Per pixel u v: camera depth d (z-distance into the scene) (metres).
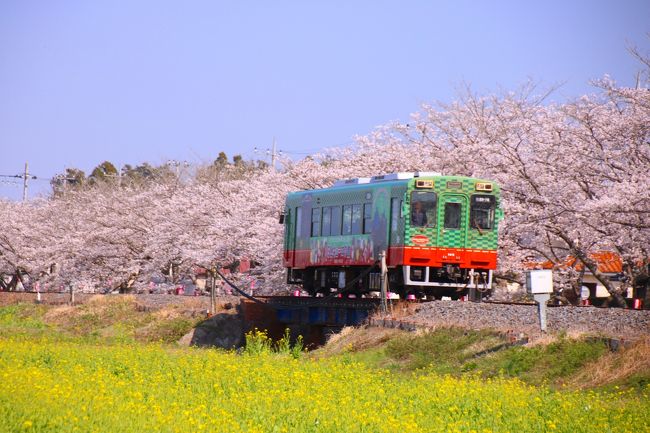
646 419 36.16
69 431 29.33
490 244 78.69
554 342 52.03
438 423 35.22
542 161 83.62
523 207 82.50
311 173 112.19
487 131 93.00
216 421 32.19
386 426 32.88
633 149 80.50
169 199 143.75
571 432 33.84
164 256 137.25
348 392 42.78
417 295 82.19
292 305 88.69
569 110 84.56
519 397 41.62
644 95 80.25
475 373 52.47
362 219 83.12
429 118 99.62
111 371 50.25
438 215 77.44
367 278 83.25
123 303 118.62
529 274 56.16
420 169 98.31
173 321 98.31
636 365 46.28
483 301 75.00
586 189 83.44
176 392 41.25
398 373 56.28
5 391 35.84
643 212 72.81
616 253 89.06
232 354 67.88
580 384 47.03
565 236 82.19
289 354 71.31
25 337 88.44
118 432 29.91
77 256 151.25
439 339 60.16
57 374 45.47
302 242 93.25
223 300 110.38
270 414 35.47
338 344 70.25
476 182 78.62
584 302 91.19
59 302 133.12
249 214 119.19
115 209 151.88
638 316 56.75
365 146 107.00
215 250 122.38
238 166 162.25
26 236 168.38
